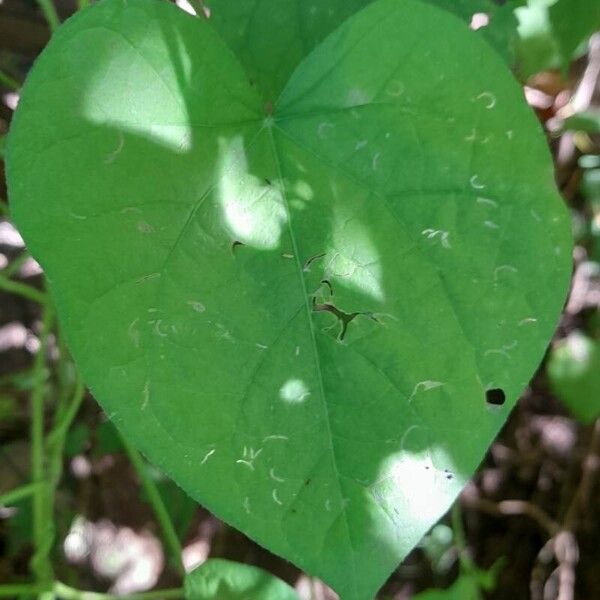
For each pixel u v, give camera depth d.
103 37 0.10
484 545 0.34
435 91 0.11
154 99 0.11
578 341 0.26
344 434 0.11
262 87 0.13
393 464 0.11
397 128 0.11
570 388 0.26
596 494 0.33
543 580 0.34
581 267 0.30
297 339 0.11
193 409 0.11
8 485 0.27
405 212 0.11
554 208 0.11
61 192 0.10
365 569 0.11
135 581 0.30
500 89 0.11
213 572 0.15
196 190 0.11
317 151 0.11
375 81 0.11
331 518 0.11
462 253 0.11
